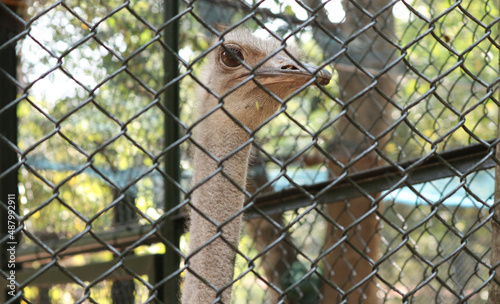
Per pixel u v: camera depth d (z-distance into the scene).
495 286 2.72
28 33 2.08
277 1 5.54
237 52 3.64
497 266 2.61
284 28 5.64
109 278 5.07
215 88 3.66
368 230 5.99
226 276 3.20
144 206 5.59
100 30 5.67
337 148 5.75
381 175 4.32
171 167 4.84
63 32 5.42
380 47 5.50
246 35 3.68
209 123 3.42
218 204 3.27
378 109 5.78
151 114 5.81
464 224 6.14
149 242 4.93
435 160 4.00
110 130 5.72
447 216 6.44
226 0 5.55
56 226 5.81
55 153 5.74
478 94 6.25
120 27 5.73
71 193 5.82
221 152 3.37
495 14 5.78
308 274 2.38
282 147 6.42
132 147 5.66
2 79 4.57
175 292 4.78
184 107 5.48
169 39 4.82
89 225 2.14
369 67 5.56
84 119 5.67
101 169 5.74
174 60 4.82
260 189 2.31
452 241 6.29
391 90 5.86
